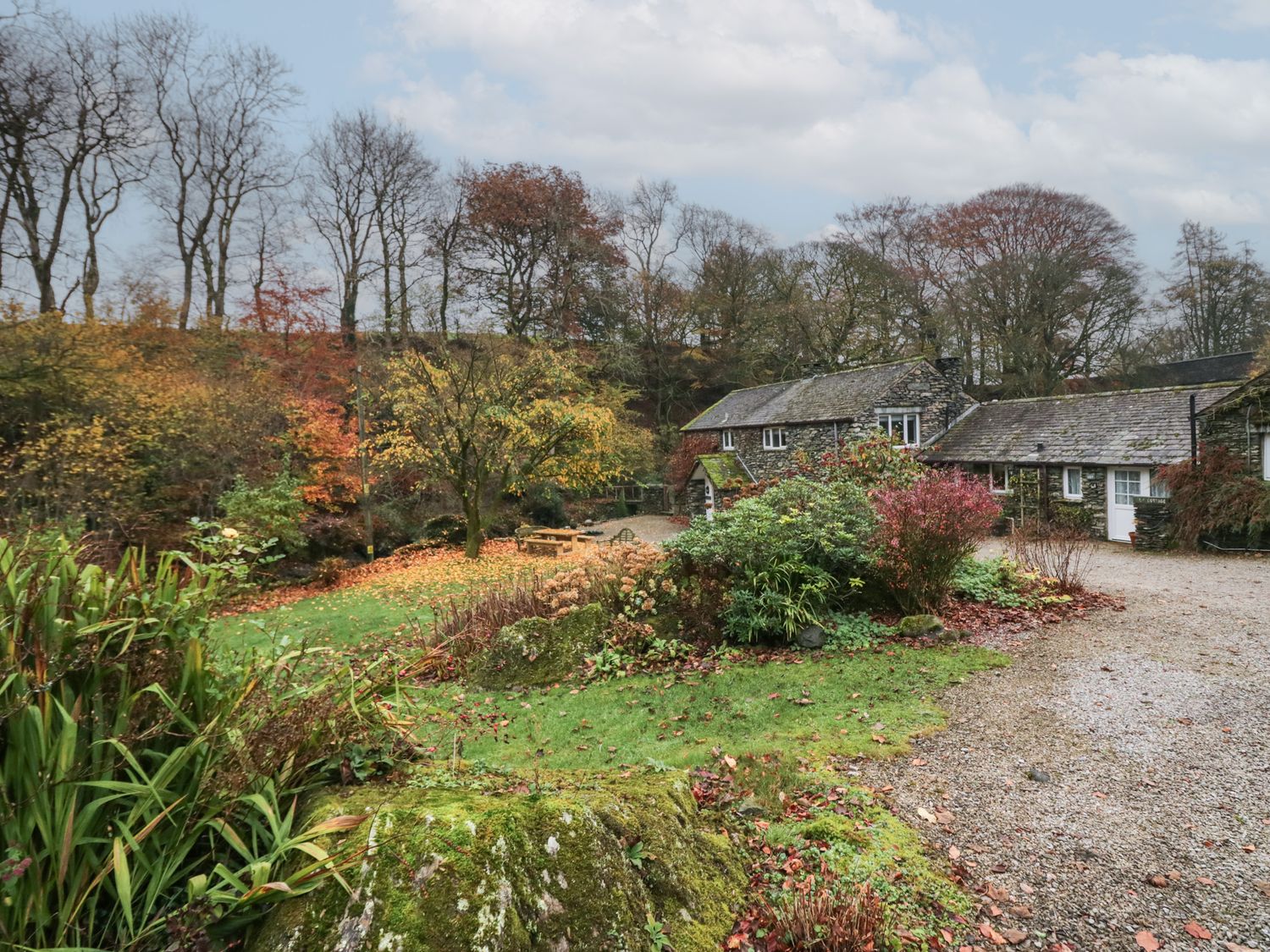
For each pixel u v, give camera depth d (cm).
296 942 207
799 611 782
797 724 548
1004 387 3256
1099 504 1816
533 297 3512
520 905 227
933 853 354
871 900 295
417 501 2233
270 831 256
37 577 240
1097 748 482
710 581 835
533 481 1923
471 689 714
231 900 214
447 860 224
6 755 211
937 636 764
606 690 672
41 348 1242
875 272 3516
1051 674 645
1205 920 302
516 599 908
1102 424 1939
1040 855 354
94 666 239
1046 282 3136
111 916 214
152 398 1338
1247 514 1443
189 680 265
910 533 823
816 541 842
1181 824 380
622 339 3756
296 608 1180
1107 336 3256
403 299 2023
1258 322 3272
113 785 215
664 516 3122
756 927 285
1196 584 1125
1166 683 610
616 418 3077
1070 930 297
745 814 382
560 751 519
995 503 862
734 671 691
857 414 2295
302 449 1642
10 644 217
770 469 2698
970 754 479
